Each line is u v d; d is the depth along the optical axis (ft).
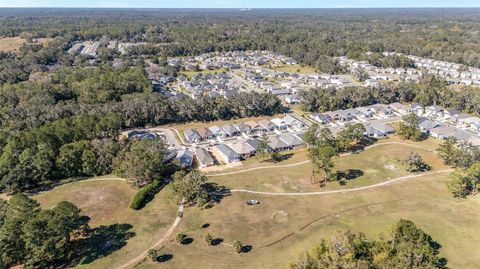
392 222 271.08
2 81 651.66
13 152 347.77
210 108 515.09
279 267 228.84
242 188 325.42
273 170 360.28
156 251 238.07
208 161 376.89
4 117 452.76
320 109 554.46
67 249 241.35
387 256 204.74
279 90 650.84
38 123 440.04
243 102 529.04
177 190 299.38
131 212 291.58
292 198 308.81
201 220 278.46
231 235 261.24
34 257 222.07
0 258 217.56
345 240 213.46
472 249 240.32
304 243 251.60
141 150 344.28
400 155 388.98
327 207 294.66
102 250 246.88
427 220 273.33
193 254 242.17
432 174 346.74
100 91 558.15
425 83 655.76
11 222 229.25
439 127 460.55
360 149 407.85
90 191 323.16
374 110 550.36
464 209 287.28
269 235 261.24
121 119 454.40
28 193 324.19
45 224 228.02
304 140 413.18
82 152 356.38
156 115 490.49
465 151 352.90
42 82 596.29
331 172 340.80
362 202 301.22
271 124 484.74
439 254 235.20
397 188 322.14
